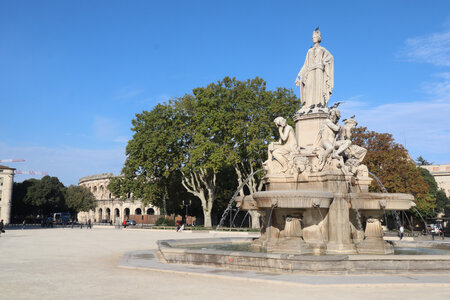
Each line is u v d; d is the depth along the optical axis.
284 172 15.96
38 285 9.91
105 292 8.96
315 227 14.66
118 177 56.69
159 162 49.94
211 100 43.09
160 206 64.12
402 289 9.26
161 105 49.38
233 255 12.19
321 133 16.08
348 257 11.07
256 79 44.31
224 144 43.44
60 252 19.42
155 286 9.70
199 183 51.22
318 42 18.05
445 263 11.22
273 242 14.98
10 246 23.34
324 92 17.45
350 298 8.27
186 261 13.30
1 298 8.33
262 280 10.13
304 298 8.27
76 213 120.12
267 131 41.41
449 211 68.81
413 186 44.53
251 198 16.48
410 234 42.31
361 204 14.67
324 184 14.72
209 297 8.41
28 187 94.88
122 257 16.34
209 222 50.62
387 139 45.94
